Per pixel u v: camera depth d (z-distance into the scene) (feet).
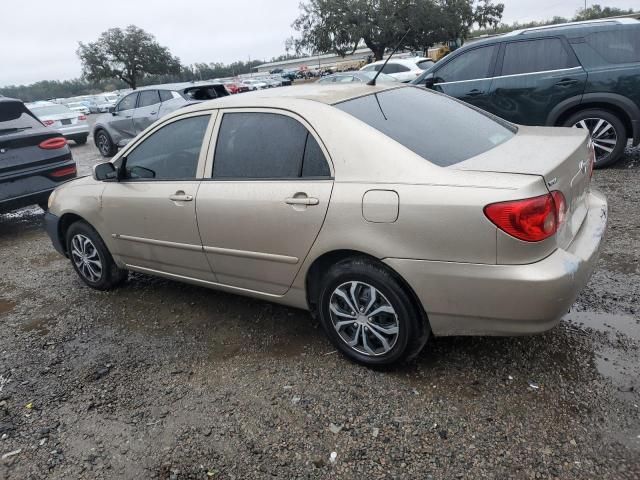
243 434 8.70
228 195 10.73
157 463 8.27
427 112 10.79
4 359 11.92
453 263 8.32
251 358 10.89
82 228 14.53
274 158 10.28
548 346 10.08
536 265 7.96
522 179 7.96
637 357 9.45
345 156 9.29
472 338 10.62
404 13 124.98
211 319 12.75
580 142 9.76
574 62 21.13
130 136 42.75
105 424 9.31
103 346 12.05
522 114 22.39
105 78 175.63
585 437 7.81
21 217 26.43
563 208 8.43
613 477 7.10
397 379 9.65
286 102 10.36
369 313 9.59
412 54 132.05
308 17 135.74
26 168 21.66
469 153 9.41
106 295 14.88
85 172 35.96
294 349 11.03
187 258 12.14
